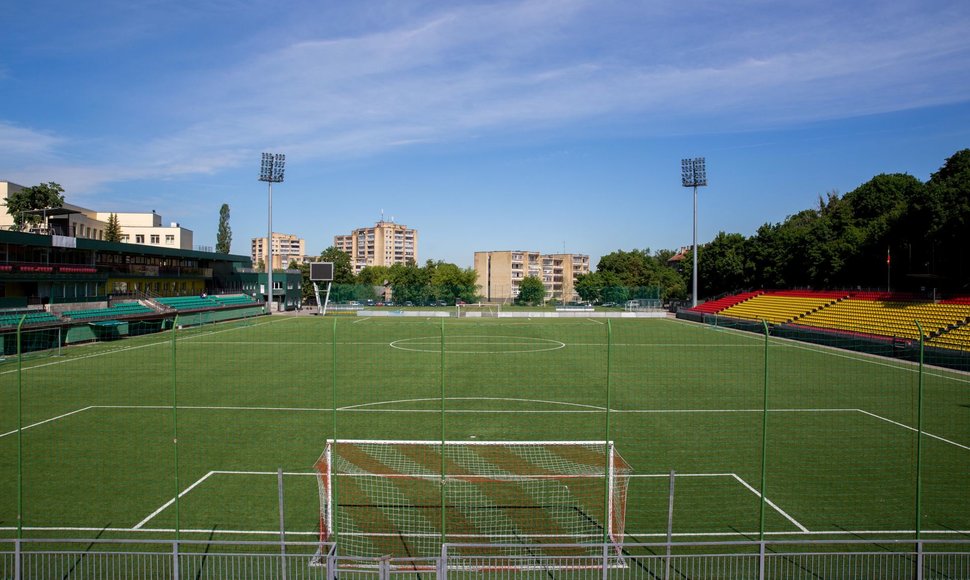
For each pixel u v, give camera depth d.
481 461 19.59
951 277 59.91
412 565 12.81
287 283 98.44
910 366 39.34
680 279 128.75
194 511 15.67
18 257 50.84
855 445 21.75
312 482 17.80
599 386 32.78
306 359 42.41
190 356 43.56
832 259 74.69
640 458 20.28
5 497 16.61
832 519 15.39
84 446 21.33
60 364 39.56
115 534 14.37
